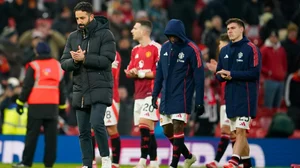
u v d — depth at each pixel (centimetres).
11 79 5562
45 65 4566
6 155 5128
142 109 4206
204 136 5416
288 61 6297
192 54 3794
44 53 4578
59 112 4719
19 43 6400
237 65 3841
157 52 4209
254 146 5369
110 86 3619
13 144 5134
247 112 3812
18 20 6900
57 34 6322
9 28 6512
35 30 6397
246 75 3791
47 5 7344
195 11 7538
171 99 3819
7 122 5353
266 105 5962
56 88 4588
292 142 5419
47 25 6312
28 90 4519
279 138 5438
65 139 5194
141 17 6606
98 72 3588
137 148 5200
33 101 4538
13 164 4756
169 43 3850
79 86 3616
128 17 7038
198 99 3791
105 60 3569
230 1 7206
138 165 4162
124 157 5181
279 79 5991
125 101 5706
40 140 5197
